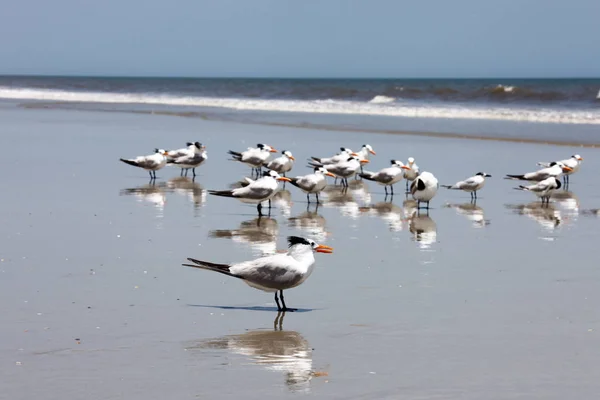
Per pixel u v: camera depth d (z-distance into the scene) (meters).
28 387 8.42
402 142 35.03
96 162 27.92
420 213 19.78
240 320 10.86
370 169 27.81
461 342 9.97
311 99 70.69
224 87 97.06
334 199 22.36
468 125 42.94
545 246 15.70
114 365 9.09
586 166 28.44
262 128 42.16
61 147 32.12
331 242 16.06
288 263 11.23
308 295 12.19
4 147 31.84
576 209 20.34
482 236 16.73
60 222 17.42
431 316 11.06
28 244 15.19
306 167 28.31
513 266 14.01
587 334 10.27
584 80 132.12
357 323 10.76
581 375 8.83
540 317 11.02
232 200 21.20
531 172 26.02
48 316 10.84
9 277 12.79
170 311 11.19
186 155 26.23
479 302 11.75
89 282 12.58
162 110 57.38
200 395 8.25
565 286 12.65
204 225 17.55
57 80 136.12
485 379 8.73
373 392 8.35
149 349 9.62
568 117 45.47
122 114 52.31
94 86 103.62
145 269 13.44
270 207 20.53
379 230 17.38
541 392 8.36
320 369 9.02
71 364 9.09
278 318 10.98
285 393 8.31
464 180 23.44
